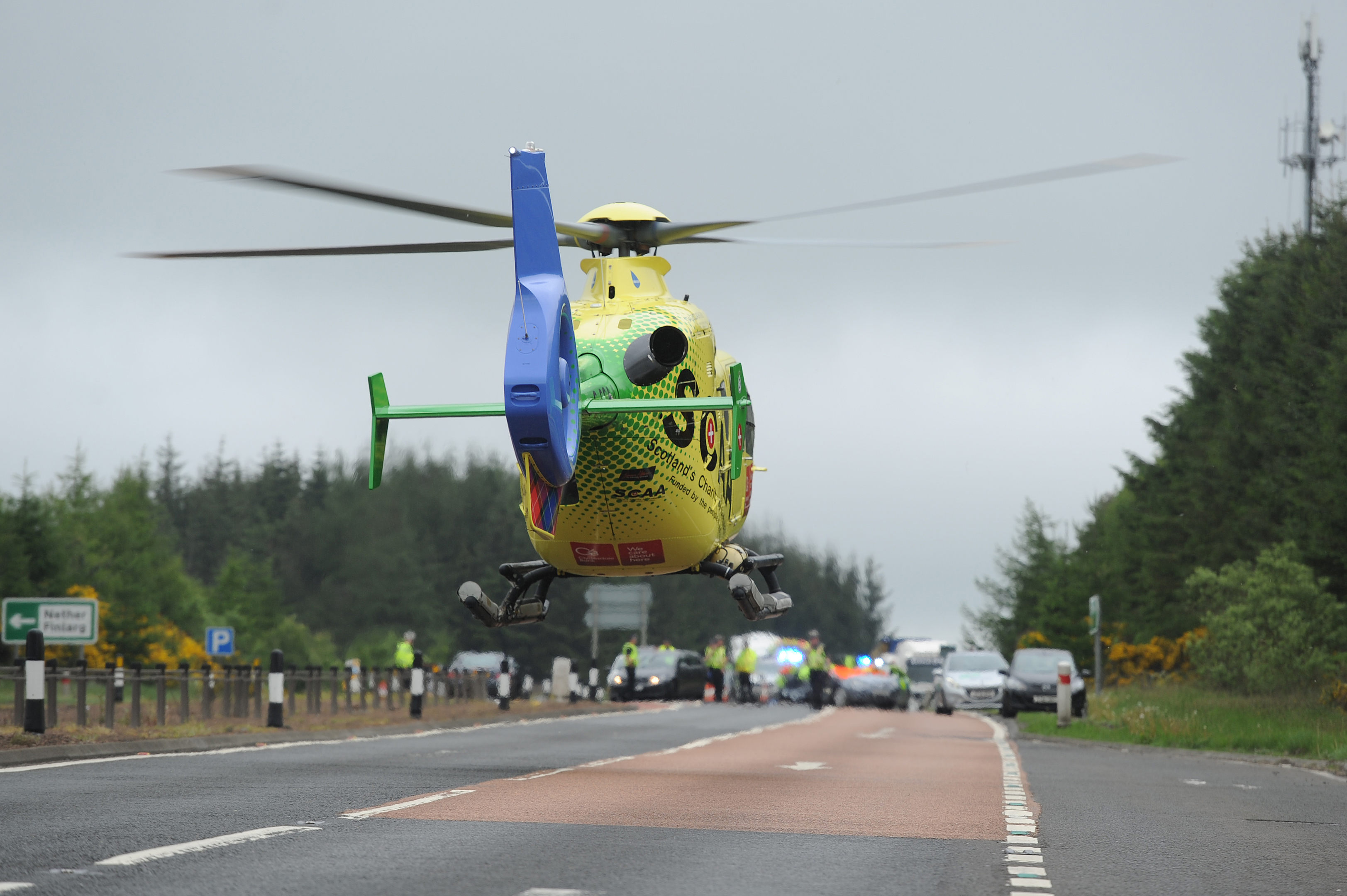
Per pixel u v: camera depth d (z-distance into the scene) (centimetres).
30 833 3272
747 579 5791
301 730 8088
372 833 3384
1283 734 8444
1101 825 4047
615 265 5675
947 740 8950
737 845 3347
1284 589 11388
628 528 5584
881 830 3709
